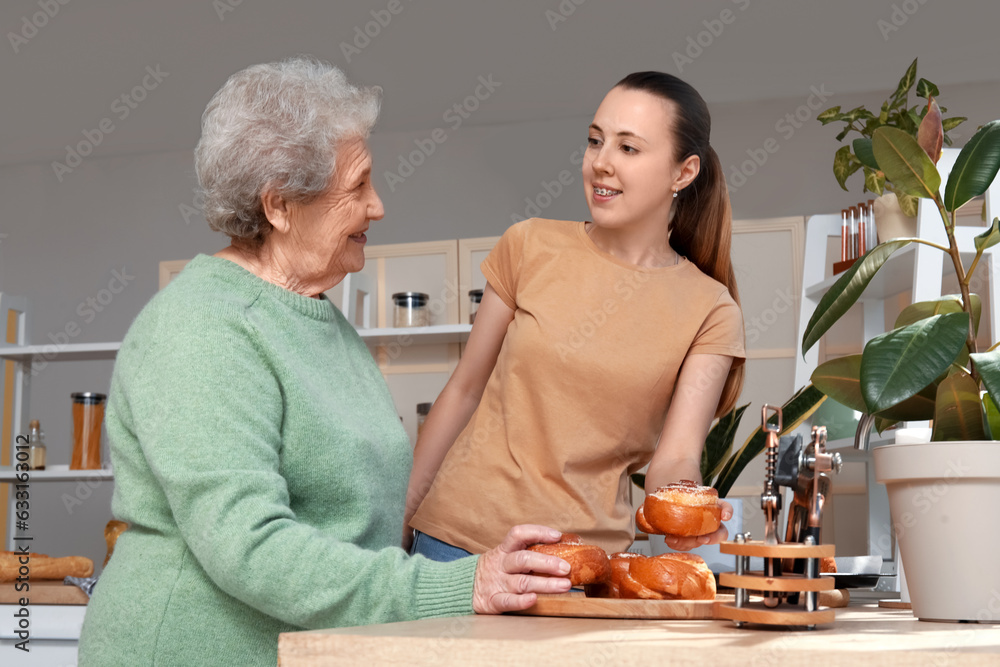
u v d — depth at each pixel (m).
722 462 1.92
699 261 1.57
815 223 2.25
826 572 1.05
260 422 0.93
